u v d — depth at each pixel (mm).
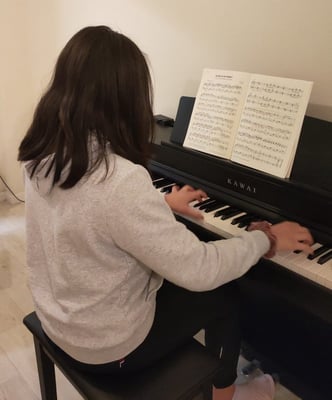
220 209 1325
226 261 868
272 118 1236
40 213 877
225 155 1353
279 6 1463
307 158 1189
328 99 1430
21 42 2672
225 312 1203
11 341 1772
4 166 2918
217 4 1650
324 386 1538
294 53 1476
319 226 1149
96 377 1001
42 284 965
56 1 2422
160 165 1539
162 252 773
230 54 1674
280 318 1623
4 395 1516
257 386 1530
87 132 784
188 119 1519
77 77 786
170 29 1868
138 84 825
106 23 2180
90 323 871
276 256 1096
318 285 1037
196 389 1002
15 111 2793
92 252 809
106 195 754
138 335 941
